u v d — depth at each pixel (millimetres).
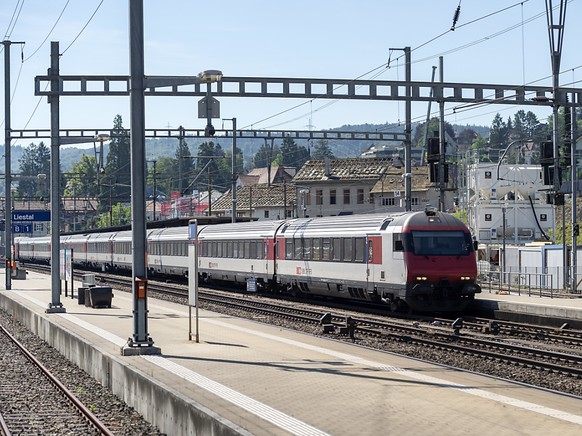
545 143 38469
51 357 27531
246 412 13805
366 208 108562
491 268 66188
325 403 14633
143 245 21297
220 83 33938
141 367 18766
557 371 20984
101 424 16469
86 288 39062
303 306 40750
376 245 36375
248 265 49562
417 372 18484
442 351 24812
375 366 19359
